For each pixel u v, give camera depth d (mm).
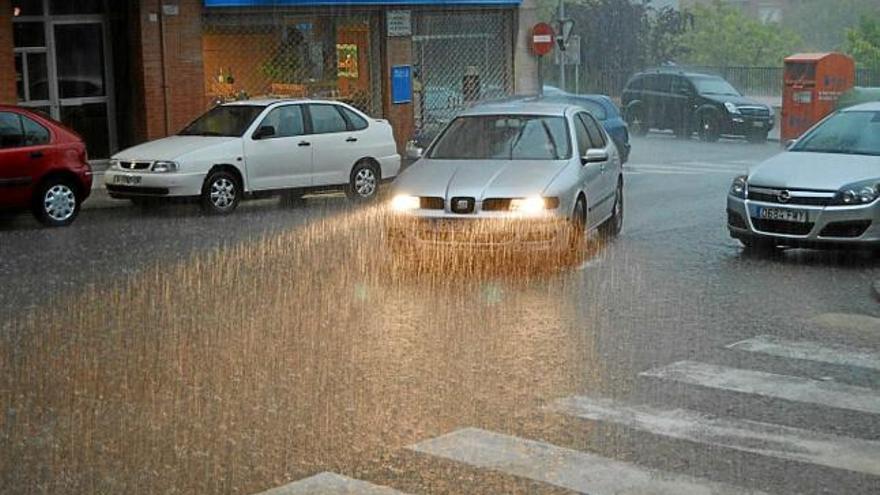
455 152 14102
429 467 6848
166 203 19188
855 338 10047
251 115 19234
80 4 23203
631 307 11297
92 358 9398
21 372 8969
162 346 9781
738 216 14266
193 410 7973
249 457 7020
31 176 16797
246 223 17562
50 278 12938
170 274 13156
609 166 15328
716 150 33281
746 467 6840
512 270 12992
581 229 13758
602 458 6980
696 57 59438
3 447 7227
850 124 14922
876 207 13492
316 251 14727
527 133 14102
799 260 14047
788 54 61812
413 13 27469
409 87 27422
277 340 9984
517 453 7078
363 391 8422
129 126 23859
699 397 8266
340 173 20109
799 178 13797
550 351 9570
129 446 7230
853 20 72375
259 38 25094
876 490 6480
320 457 7012
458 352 9539
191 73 23953
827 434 7445
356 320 10727
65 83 23203
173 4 23562
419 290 12141
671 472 6746
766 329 10375
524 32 29594
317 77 26016
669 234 16266
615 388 8477
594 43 50000
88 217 18250
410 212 13047
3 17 21578
